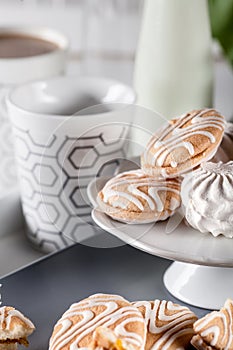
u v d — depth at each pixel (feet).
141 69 2.16
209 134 1.60
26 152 1.84
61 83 1.98
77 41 2.89
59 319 1.61
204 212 1.56
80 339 1.45
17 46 2.26
